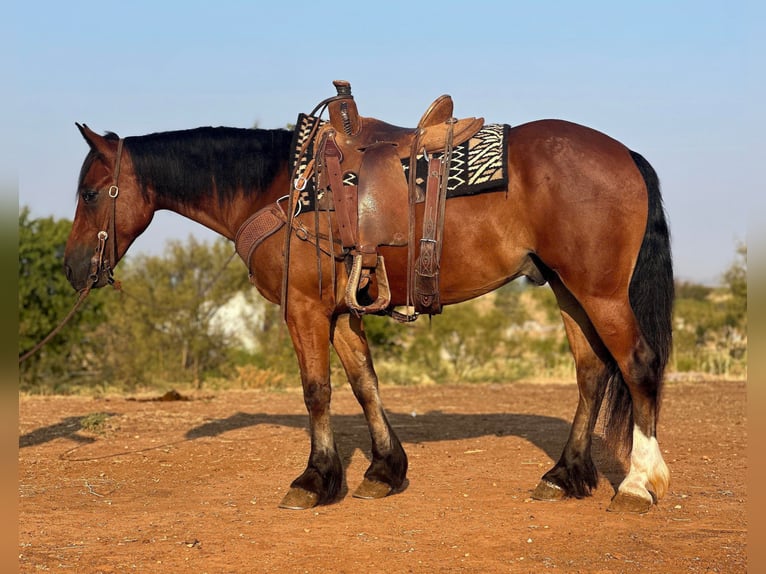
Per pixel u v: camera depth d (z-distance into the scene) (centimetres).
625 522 486
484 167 494
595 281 487
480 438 793
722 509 514
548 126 511
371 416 560
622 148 510
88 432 816
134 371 1619
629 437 515
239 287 1769
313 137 527
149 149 559
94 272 559
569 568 408
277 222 522
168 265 1727
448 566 413
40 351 1591
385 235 504
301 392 1259
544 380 1496
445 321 1759
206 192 559
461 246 501
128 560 425
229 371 1683
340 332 554
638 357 489
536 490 545
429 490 573
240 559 425
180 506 538
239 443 752
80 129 554
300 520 497
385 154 512
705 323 2017
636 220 492
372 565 415
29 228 1584
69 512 523
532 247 500
